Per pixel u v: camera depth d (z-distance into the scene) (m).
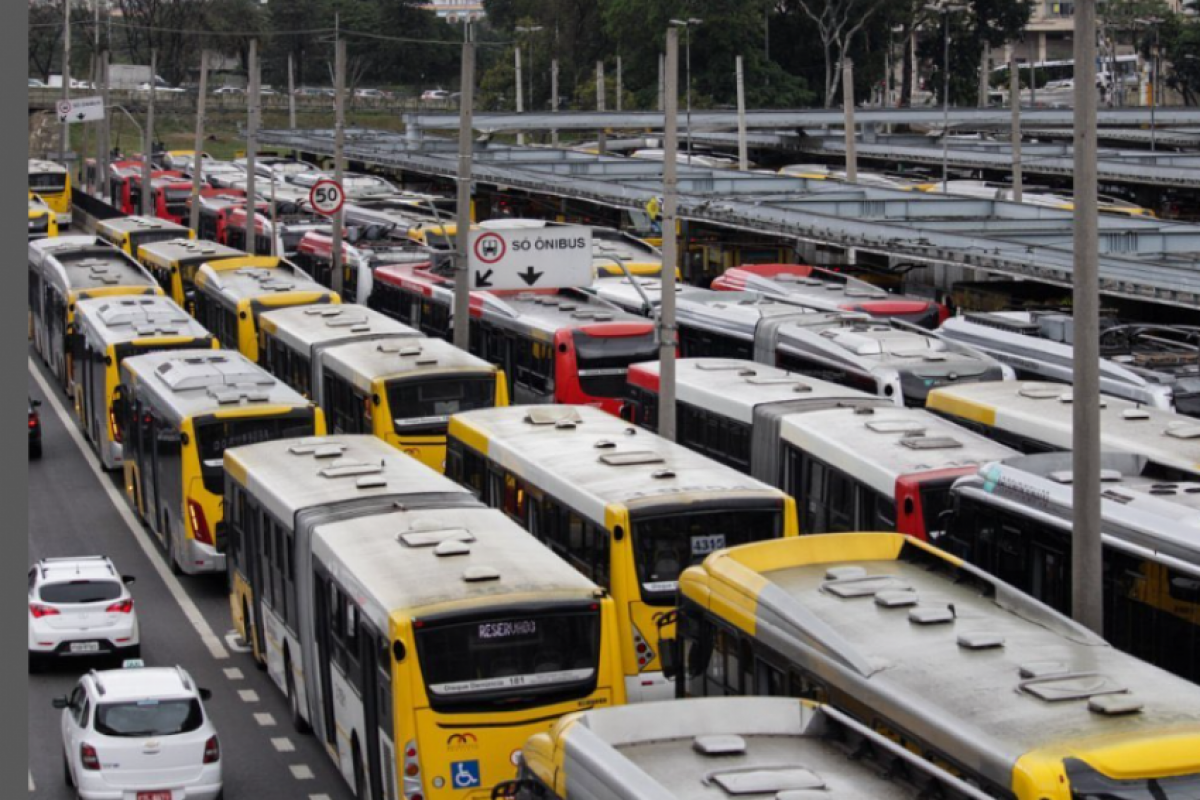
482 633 20.86
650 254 58.53
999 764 15.62
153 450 38.09
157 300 49.22
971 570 20.88
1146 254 53.75
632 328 42.72
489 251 47.06
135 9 187.12
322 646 24.55
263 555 28.58
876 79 156.12
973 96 153.88
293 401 35.59
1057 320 39.78
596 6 167.88
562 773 16.33
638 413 39.25
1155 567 21.81
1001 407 32.53
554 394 42.78
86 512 42.69
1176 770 15.25
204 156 119.75
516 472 29.61
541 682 21.05
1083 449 21.62
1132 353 38.09
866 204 64.31
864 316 41.78
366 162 102.69
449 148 104.44
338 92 59.19
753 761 15.80
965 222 59.34
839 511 29.77
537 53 168.50
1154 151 99.81
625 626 25.25
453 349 40.44
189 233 72.31
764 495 25.78
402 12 194.88
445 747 20.69
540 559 22.67
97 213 96.94
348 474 28.02
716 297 46.97
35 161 98.31
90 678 24.89
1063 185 99.81
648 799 14.60
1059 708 16.59
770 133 122.94
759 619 20.45
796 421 31.73
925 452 29.05
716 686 21.72
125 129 163.25
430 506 25.69
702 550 25.53
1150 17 161.75
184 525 35.06
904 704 17.30
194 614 34.34
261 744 27.03
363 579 22.27
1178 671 21.41
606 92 149.62
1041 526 24.17
